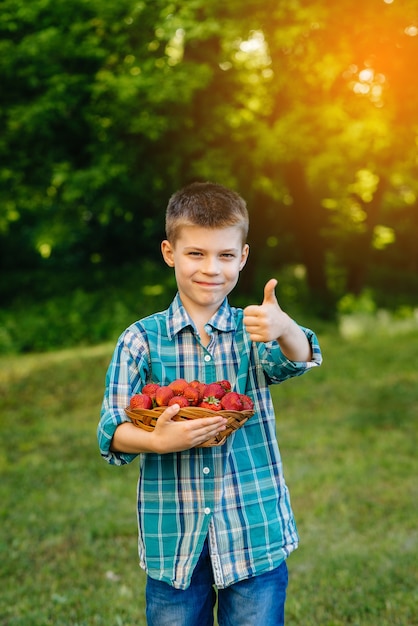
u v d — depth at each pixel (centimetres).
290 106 1077
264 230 1420
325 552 379
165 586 184
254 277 1469
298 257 1861
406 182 1482
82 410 768
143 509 187
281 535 186
